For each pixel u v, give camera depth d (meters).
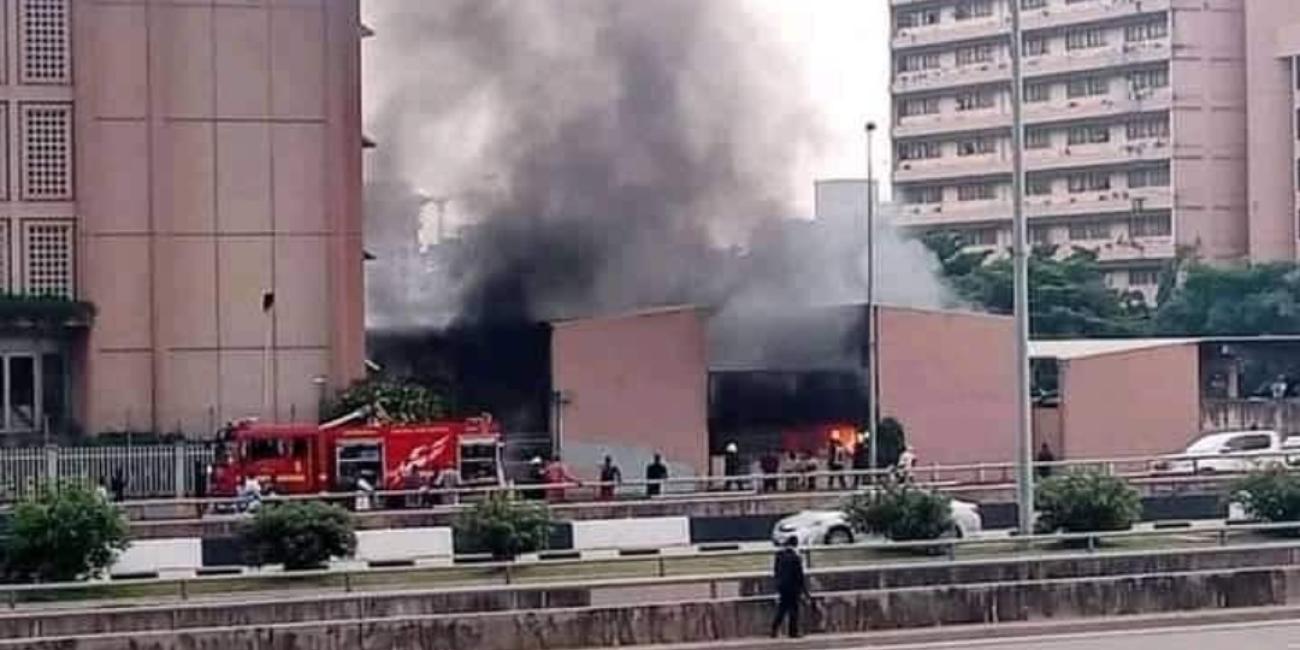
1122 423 71.06
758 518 50.22
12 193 65.56
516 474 63.62
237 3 67.38
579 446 67.25
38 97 65.75
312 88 68.00
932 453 69.06
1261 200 115.31
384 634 32.25
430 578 38.25
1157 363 71.62
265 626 32.09
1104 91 122.44
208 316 67.19
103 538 38.41
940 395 69.25
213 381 67.19
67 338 65.81
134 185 66.56
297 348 67.88
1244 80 117.38
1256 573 37.53
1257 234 115.38
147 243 66.69
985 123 128.38
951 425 69.31
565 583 35.28
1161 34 118.75
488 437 59.56
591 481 60.81
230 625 32.81
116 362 66.31
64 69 66.00
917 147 132.75
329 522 40.97
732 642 33.97
